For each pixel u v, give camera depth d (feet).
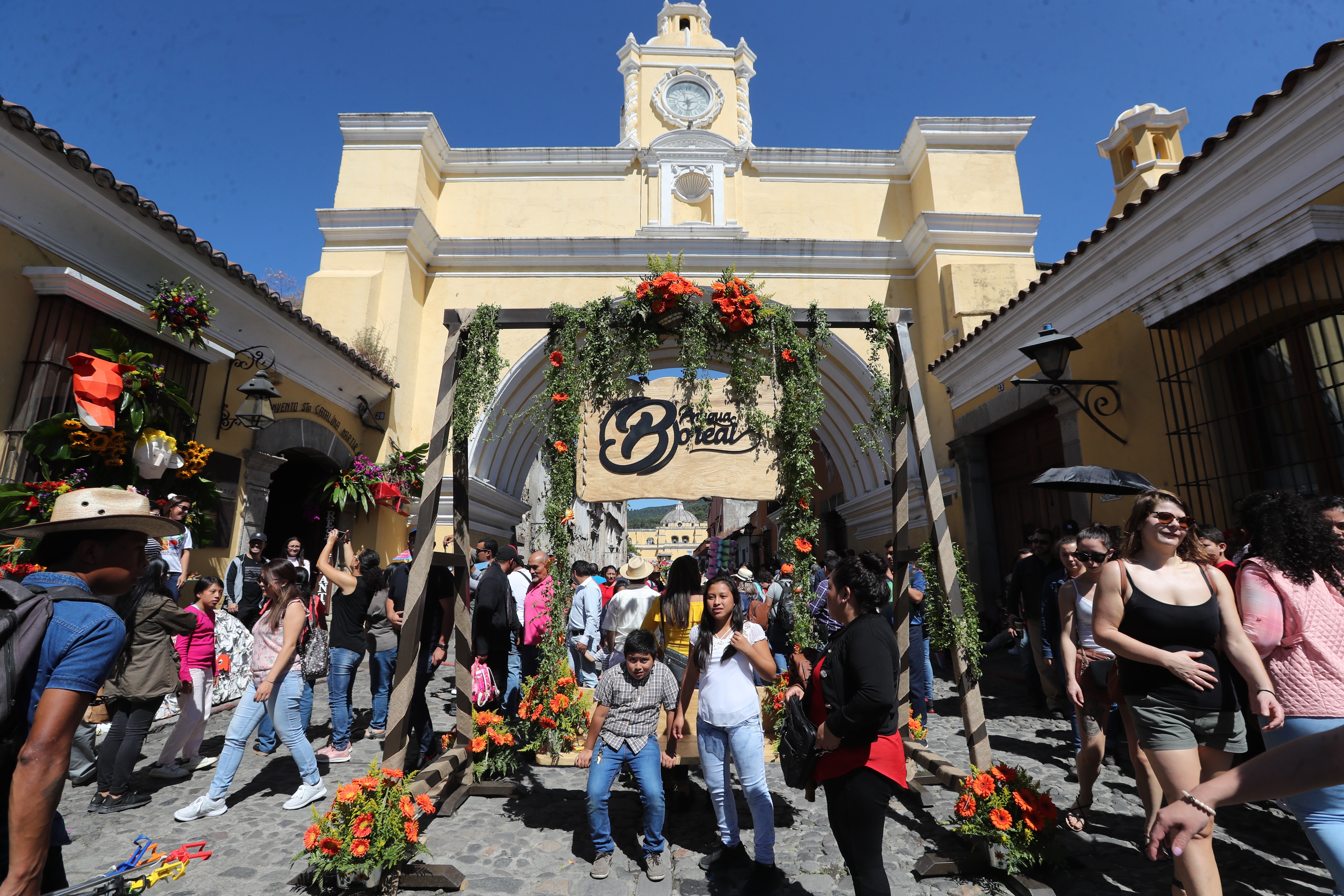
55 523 5.98
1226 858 10.87
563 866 10.92
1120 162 43.45
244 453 25.25
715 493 14.42
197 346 21.97
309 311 37.55
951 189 42.57
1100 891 9.77
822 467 57.31
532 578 22.91
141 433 18.04
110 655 5.72
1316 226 14.38
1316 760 3.74
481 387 14.71
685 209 46.21
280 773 15.74
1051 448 27.20
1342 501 10.07
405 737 12.34
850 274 43.32
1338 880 7.08
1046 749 16.98
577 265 42.78
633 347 14.93
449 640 17.30
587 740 11.27
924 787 13.74
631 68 48.37
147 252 20.26
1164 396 19.81
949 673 29.32
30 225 17.25
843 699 8.51
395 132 41.60
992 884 10.18
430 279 42.50
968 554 32.42
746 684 11.06
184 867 10.62
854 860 8.14
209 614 16.56
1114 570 9.03
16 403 16.79
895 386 15.69
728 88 48.34
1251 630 8.52
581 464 14.88
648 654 11.00
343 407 33.17
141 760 16.83
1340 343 15.07
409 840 10.30
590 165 45.24
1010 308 26.58
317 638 16.08
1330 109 14.46
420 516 13.29
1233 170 16.69
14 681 5.20
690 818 13.14
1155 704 8.44
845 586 8.88
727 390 14.85
